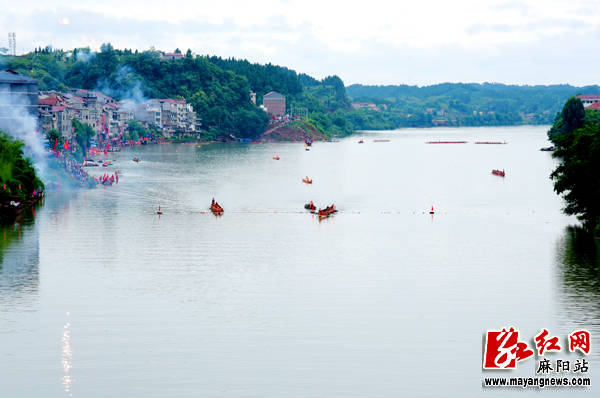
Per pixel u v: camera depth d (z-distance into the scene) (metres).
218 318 101.25
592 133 159.00
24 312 103.06
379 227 172.12
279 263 132.88
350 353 89.44
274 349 90.38
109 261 132.50
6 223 169.88
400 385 81.38
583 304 106.88
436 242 153.62
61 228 164.00
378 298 110.75
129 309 104.75
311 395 78.94
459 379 83.00
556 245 148.88
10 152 186.50
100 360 87.00
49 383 81.31
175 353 89.06
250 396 78.56
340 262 134.25
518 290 114.62
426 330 97.00
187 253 140.00
